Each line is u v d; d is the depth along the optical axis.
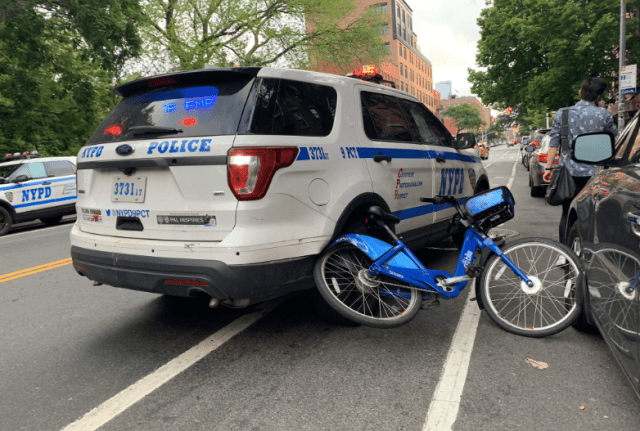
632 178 2.41
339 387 2.70
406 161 4.10
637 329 2.05
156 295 4.65
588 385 2.59
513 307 3.37
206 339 3.50
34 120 16.12
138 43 16.08
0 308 4.56
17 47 14.80
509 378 2.70
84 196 3.49
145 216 3.08
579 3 19.95
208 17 24.05
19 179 11.48
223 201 2.82
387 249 3.25
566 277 3.24
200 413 2.51
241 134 2.81
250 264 2.79
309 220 3.07
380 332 3.47
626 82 15.45
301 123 3.15
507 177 17.98
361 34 26.11
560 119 4.34
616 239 2.40
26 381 2.98
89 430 2.40
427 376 2.77
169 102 3.17
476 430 2.23
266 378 2.85
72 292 4.96
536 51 22.94
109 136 3.34
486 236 3.38
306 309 4.03
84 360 3.26
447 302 4.05
